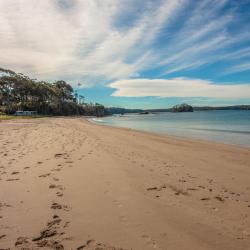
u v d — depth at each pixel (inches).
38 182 275.6
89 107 6274.6
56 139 654.5
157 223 183.6
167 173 327.0
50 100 4320.9
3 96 3585.1
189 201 227.8
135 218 191.6
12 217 192.4
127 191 251.6
